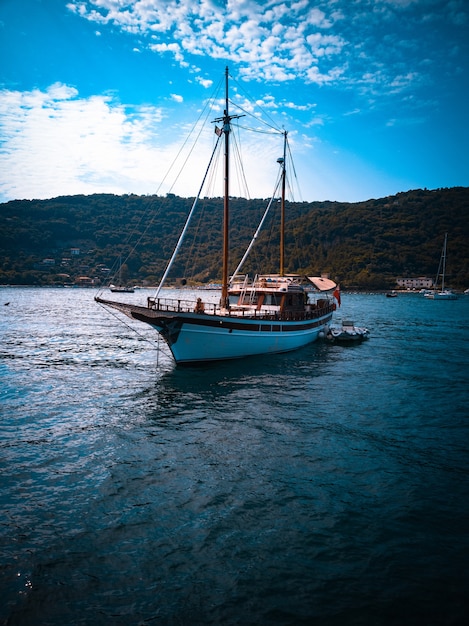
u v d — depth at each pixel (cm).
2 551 967
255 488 1272
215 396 2277
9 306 9519
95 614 792
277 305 3569
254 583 874
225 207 3203
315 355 3547
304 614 793
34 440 1650
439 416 1966
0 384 2548
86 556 955
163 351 3828
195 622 774
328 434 1720
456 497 1225
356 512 1141
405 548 988
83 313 7975
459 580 881
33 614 789
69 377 2750
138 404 2139
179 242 2941
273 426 1814
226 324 2889
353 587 862
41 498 1206
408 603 818
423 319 7488
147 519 1104
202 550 979
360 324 6562
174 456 1503
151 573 902
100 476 1348
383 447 1588
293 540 1016
